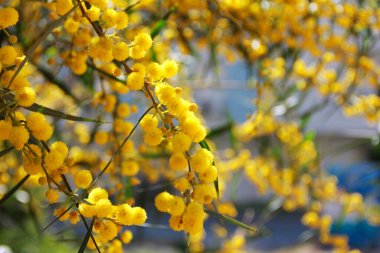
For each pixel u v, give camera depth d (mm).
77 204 679
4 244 1475
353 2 1224
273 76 1340
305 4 1192
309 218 1467
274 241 4266
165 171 1104
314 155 1533
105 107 867
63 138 1198
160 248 3424
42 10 977
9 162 976
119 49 648
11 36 670
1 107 633
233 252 1422
